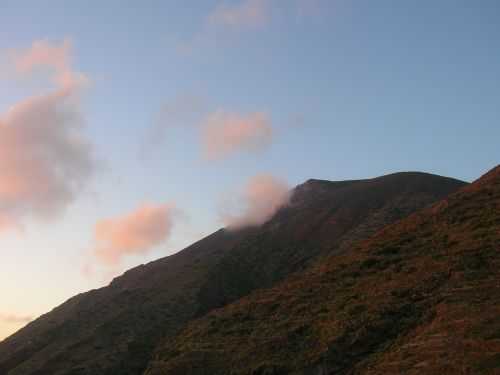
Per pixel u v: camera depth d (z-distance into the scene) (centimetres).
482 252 4006
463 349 2766
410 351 2980
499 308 3098
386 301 3744
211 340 4341
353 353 3338
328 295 4328
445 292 3572
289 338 3800
